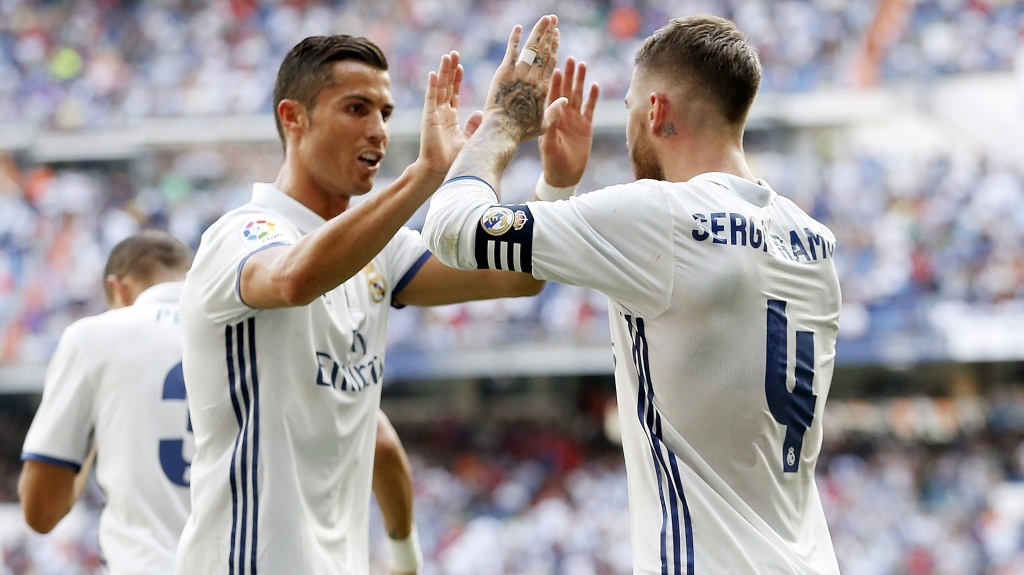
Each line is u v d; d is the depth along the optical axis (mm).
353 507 2516
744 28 17703
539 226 2037
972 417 14570
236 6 18984
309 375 2391
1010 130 16406
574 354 13938
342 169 2533
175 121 17062
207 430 2404
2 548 12633
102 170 17172
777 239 2160
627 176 16562
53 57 18266
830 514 12938
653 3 18516
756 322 2078
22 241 15508
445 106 2252
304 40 2564
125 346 3016
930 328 13664
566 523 13070
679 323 2053
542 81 2291
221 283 2322
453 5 18734
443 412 15672
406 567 3129
